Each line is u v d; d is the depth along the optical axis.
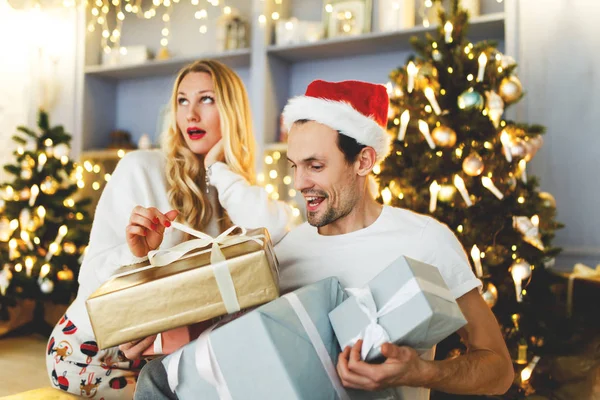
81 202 3.47
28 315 3.41
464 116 2.19
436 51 2.33
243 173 1.73
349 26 3.27
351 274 1.15
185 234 1.62
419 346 0.91
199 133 1.71
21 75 4.22
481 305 1.13
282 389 0.88
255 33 3.42
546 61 2.86
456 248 1.15
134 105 4.27
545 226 2.31
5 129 4.21
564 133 2.84
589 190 2.79
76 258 3.23
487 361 0.99
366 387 0.84
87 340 1.53
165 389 1.10
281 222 1.60
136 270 1.12
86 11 4.08
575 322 2.20
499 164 2.22
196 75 1.73
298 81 3.64
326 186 1.14
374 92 1.23
